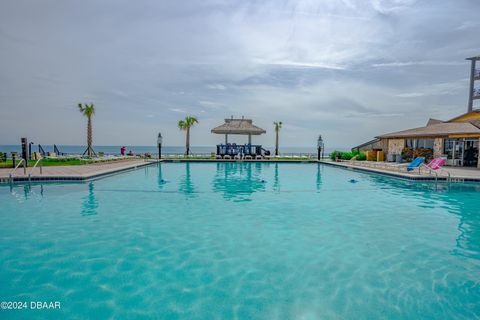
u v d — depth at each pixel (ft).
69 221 20.70
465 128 59.26
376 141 85.66
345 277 12.46
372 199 29.66
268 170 59.93
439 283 11.92
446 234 18.30
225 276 12.50
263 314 9.78
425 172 46.60
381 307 10.19
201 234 18.03
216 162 79.41
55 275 12.39
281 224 20.38
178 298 10.75
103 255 14.58
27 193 31.17
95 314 9.70
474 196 31.40
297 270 13.12
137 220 21.12
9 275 12.36
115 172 48.19
